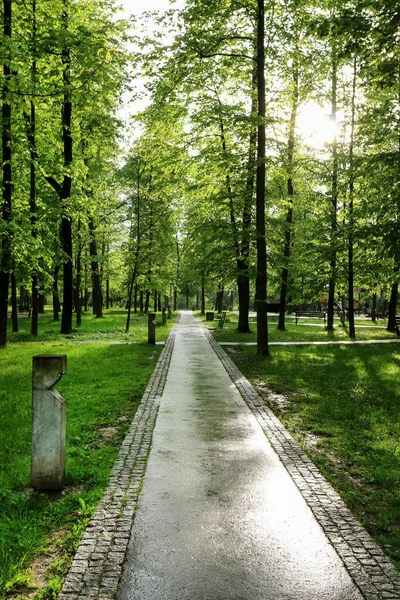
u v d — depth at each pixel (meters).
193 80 14.23
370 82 11.30
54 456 4.38
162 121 15.37
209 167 17.09
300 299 26.23
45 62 14.17
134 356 13.62
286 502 4.09
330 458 5.45
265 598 2.79
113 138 21.42
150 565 3.11
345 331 24.88
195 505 4.01
